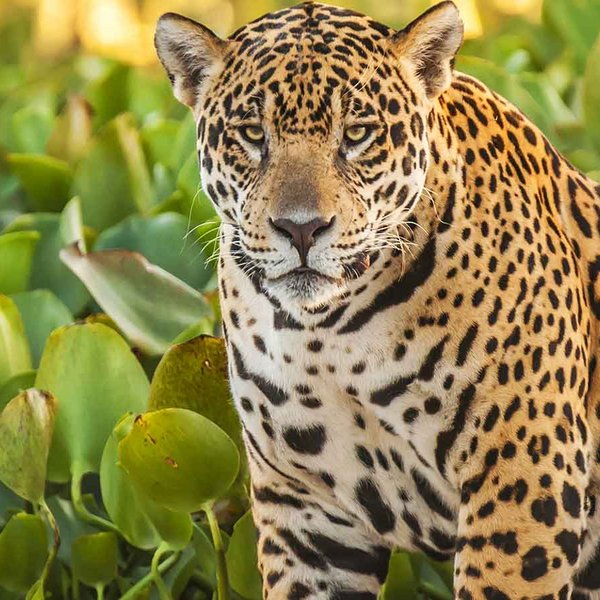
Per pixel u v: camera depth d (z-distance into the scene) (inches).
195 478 398.6
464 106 374.0
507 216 364.2
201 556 432.1
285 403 368.5
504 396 360.5
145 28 932.0
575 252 382.3
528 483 361.4
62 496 464.1
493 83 558.3
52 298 498.3
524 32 700.7
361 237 351.9
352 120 351.6
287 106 351.3
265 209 349.7
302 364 362.9
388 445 368.8
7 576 431.5
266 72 353.7
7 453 422.6
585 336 376.2
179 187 531.5
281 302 354.9
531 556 362.6
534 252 365.4
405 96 357.4
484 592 364.8
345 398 364.5
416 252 356.5
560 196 386.0
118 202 553.9
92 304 525.7
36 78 759.7
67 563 442.0
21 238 504.1
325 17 361.4
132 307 477.7
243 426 383.9
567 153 566.6
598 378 383.6
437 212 357.7
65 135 594.6
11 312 465.7
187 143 561.0
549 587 364.8
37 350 496.1
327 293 351.9
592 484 384.8
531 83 595.2
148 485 400.8
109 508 431.2
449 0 359.3
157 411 395.2
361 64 353.7
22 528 425.4
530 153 381.4
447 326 357.7
